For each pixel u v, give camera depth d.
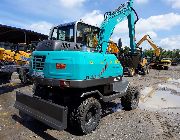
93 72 5.53
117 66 6.68
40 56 5.70
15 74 15.46
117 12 8.21
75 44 5.89
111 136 5.32
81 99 5.51
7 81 12.42
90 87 5.85
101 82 5.84
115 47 7.73
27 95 5.81
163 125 6.25
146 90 11.80
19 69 11.71
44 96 6.20
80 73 5.11
